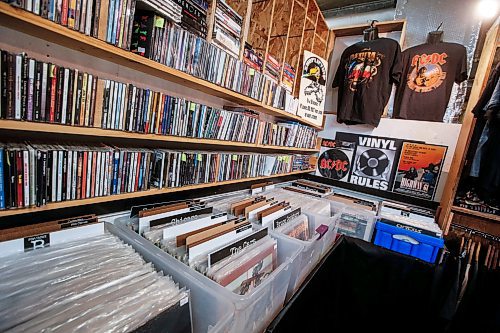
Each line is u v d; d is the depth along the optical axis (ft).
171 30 3.20
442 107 7.27
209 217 3.78
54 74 2.40
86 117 2.69
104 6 2.53
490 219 5.78
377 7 8.57
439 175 7.45
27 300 2.02
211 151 4.94
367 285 5.92
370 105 7.82
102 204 3.84
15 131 2.85
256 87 5.03
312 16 7.09
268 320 3.24
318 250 4.85
